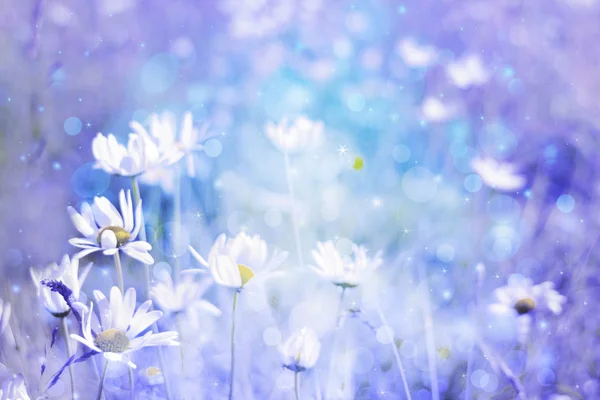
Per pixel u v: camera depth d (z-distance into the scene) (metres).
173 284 1.04
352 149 1.35
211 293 1.10
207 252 1.16
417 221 1.25
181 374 1.02
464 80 1.47
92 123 1.33
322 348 1.08
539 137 1.38
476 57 1.51
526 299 1.09
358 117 1.44
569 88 1.47
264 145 1.32
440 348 1.11
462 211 1.26
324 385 1.06
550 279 1.16
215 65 1.58
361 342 1.11
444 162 1.35
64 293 0.93
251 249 0.98
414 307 1.14
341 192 1.28
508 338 1.10
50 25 1.46
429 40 1.72
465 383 1.08
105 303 0.94
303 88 1.53
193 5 1.73
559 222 1.22
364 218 1.26
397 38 1.72
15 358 1.02
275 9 1.72
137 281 1.14
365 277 1.01
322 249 1.01
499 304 1.09
